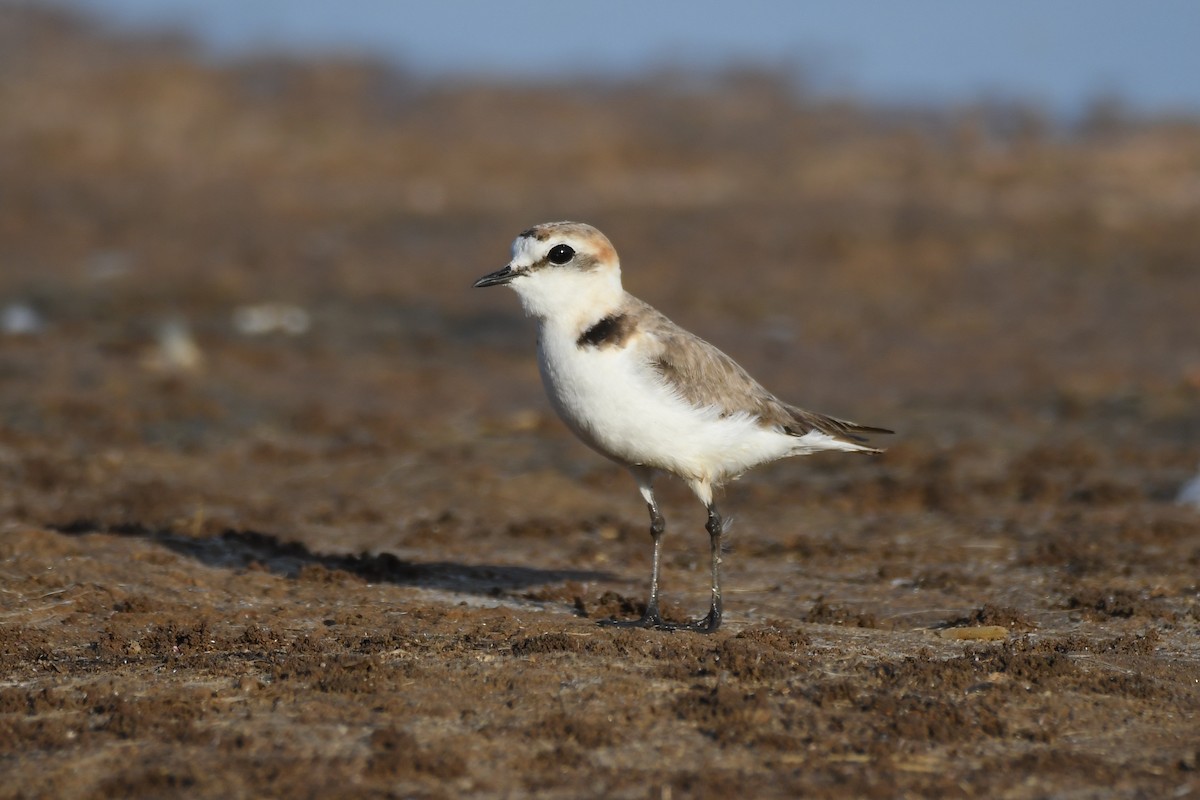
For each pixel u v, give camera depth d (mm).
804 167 35906
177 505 13492
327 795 6805
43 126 37562
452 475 15109
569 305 9438
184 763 7148
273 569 11148
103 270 26047
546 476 15016
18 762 7184
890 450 16328
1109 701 8203
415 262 27391
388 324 22984
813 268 26703
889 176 35031
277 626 9539
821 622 10109
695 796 6895
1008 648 9188
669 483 15172
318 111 40875
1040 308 24172
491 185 34562
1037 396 19062
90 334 21219
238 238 29078
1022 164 35531
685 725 7719
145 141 37125
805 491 14844
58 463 14789
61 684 8273
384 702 7883
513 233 29797
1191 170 35062
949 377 20266
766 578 11570
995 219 30156
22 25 46781
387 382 19594
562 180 35062
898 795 6980
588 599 10688
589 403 9469
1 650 8852
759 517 13867
